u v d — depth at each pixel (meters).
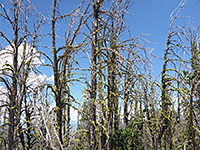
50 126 6.49
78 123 7.83
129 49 8.30
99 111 8.12
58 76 8.16
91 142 7.79
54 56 8.12
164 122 11.23
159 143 11.19
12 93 9.83
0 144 9.46
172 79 10.38
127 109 12.23
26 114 9.95
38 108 6.29
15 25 10.10
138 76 7.67
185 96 9.88
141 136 12.13
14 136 9.04
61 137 7.32
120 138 11.06
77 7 7.95
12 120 9.35
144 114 12.55
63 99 8.04
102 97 9.31
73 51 7.99
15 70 10.00
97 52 8.32
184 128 10.83
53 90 7.74
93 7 8.68
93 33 8.80
